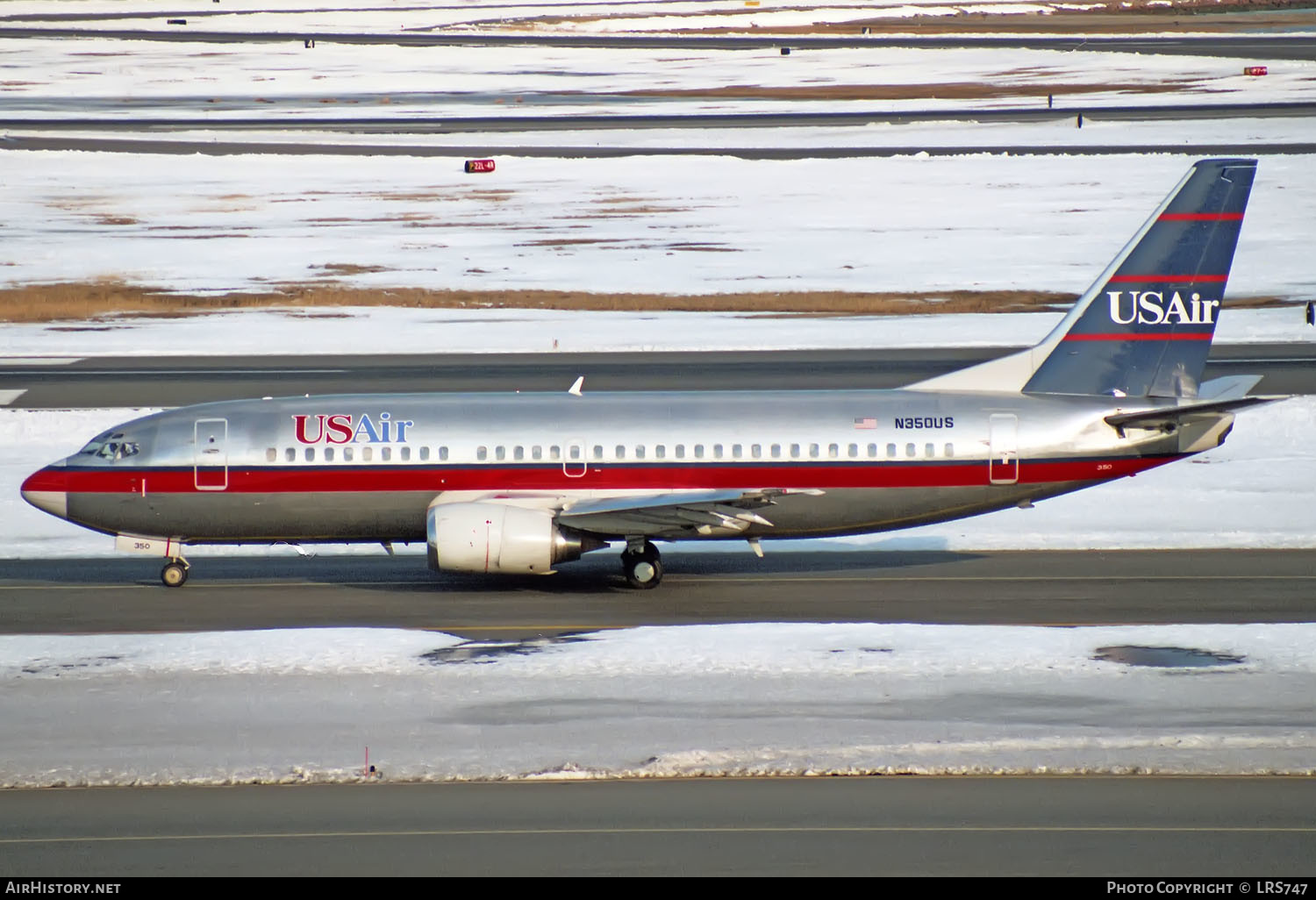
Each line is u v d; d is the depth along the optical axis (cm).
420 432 15612
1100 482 15875
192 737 10638
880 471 15562
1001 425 15662
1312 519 18412
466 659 12650
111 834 8900
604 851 8612
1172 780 9694
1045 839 8769
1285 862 8425
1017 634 13375
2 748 10419
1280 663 12325
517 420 15688
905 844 8700
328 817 9144
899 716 10981
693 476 15562
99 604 14825
